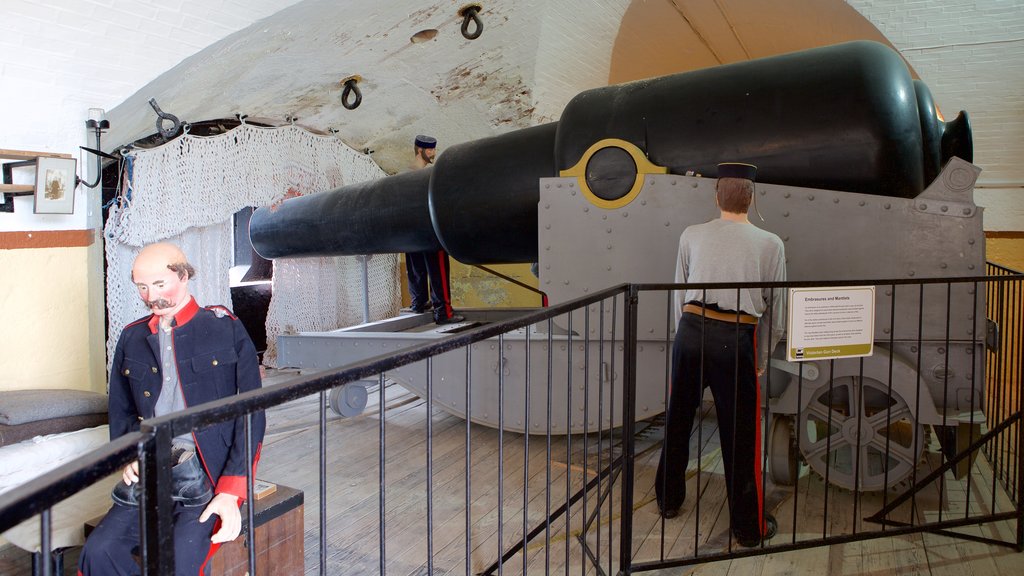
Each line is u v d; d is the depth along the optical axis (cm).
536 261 400
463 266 714
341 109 552
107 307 379
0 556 249
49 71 296
